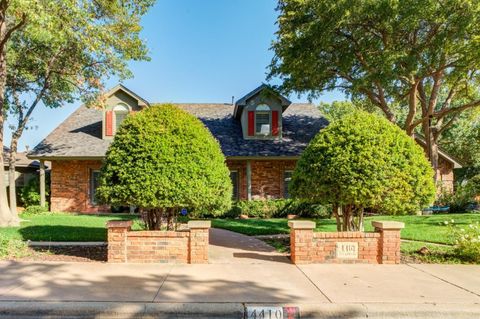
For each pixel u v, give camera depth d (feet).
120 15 46.14
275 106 58.29
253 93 57.00
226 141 57.00
